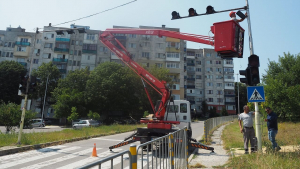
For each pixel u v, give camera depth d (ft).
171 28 185.78
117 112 161.27
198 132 70.85
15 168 21.88
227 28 25.98
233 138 44.68
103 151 32.35
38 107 163.73
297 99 78.28
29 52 177.47
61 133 48.85
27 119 58.59
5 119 55.26
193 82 226.79
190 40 32.12
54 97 141.69
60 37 175.52
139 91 147.43
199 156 28.48
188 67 229.25
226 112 205.26
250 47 28.30
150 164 11.84
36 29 45.37
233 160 22.34
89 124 84.74
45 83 157.69
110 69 137.18
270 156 19.83
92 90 130.52
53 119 161.48
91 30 177.37
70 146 36.73
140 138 31.50
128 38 178.60
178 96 178.40
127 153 9.30
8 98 151.94
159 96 146.61
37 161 25.12
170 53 181.16
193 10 28.84
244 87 248.73
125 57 41.22
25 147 31.81
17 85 157.38
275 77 100.94
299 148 24.25
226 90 226.99
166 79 152.15
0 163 23.86
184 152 20.56
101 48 176.04
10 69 155.43
